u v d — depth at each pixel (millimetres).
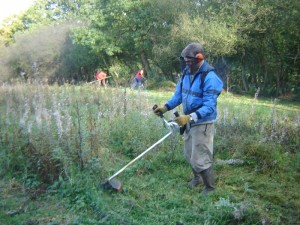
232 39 21312
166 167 5480
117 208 4145
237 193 4695
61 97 8992
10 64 32500
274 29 21562
